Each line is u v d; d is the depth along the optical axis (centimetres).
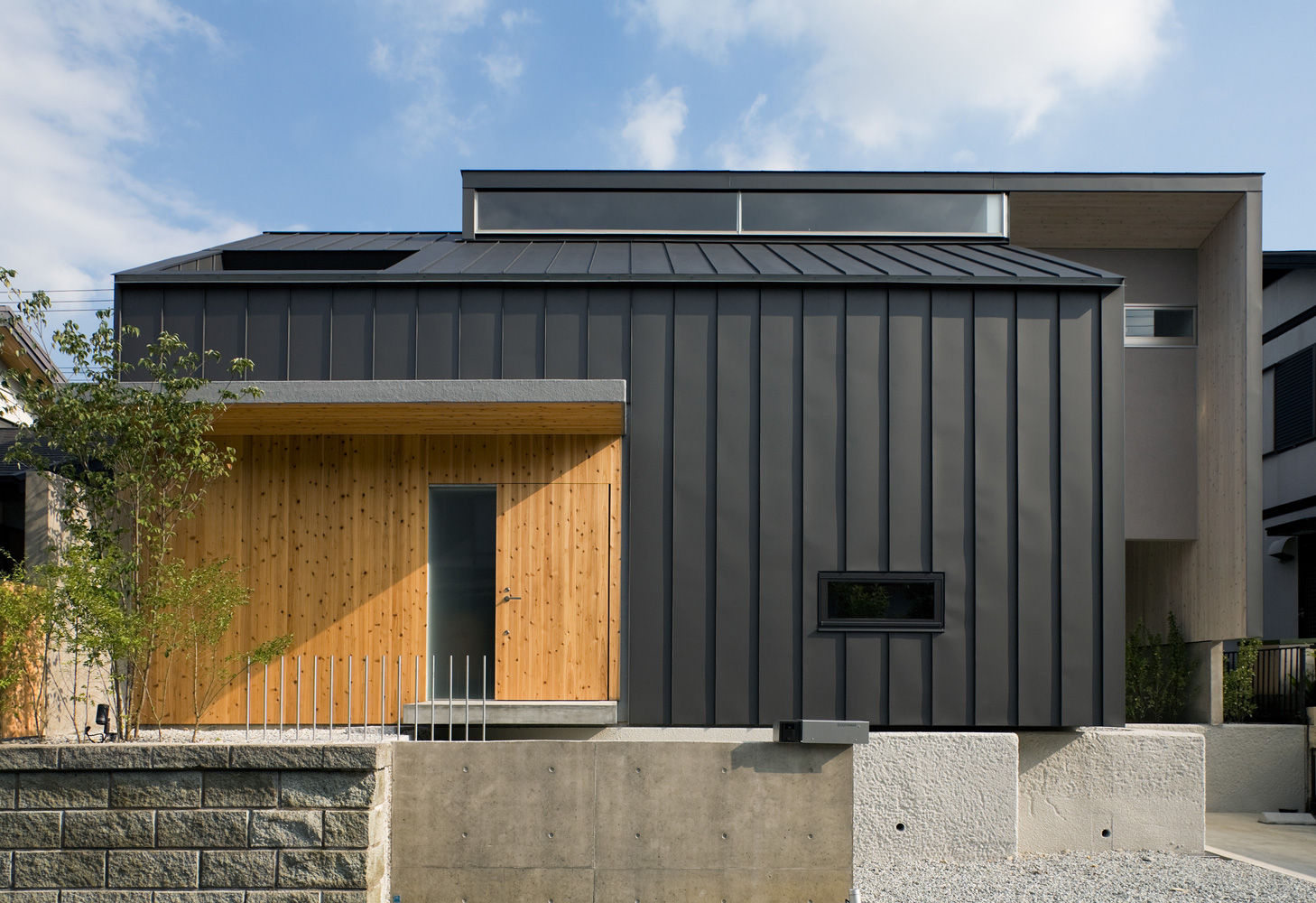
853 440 809
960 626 792
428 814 586
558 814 590
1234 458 1083
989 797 777
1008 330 820
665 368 815
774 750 600
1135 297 1223
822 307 822
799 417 812
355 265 1152
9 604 578
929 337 820
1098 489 805
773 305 822
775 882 592
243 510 795
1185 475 1177
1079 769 822
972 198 1126
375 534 795
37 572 630
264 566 789
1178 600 1191
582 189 1130
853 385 813
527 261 911
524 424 762
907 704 785
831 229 1128
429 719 741
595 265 883
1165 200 1115
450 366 815
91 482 659
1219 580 1092
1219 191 1090
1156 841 814
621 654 784
